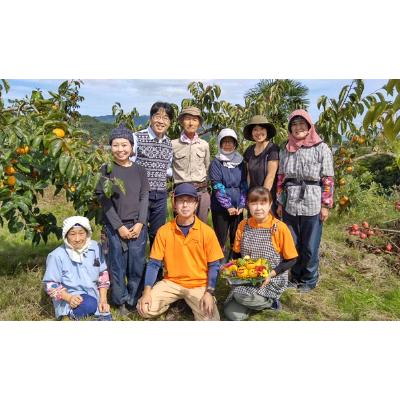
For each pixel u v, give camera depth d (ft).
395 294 11.87
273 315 10.63
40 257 14.32
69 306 9.91
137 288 10.73
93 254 10.15
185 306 11.00
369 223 18.37
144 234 10.52
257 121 11.87
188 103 17.29
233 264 10.32
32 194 11.19
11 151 9.11
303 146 11.47
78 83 16.16
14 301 11.00
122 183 9.40
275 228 10.30
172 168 12.66
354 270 13.83
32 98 10.87
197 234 10.02
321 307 11.21
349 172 17.79
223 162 12.58
